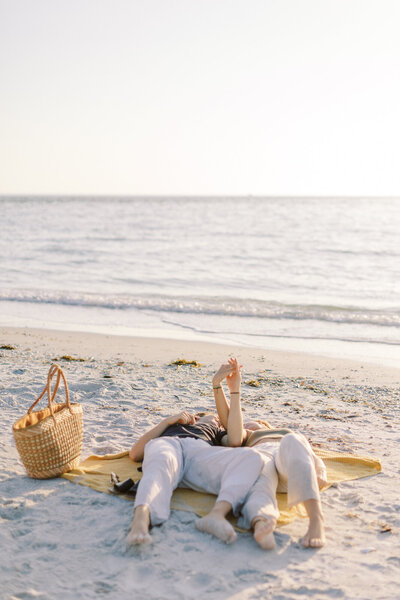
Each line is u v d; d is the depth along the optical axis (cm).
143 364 927
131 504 411
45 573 326
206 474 419
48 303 1639
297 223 6006
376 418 658
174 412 649
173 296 1784
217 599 303
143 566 333
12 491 431
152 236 4309
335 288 2006
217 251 3228
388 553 352
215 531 361
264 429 484
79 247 3378
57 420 453
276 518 366
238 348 1101
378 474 475
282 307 1603
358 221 6325
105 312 1516
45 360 923
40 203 14300
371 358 1033
